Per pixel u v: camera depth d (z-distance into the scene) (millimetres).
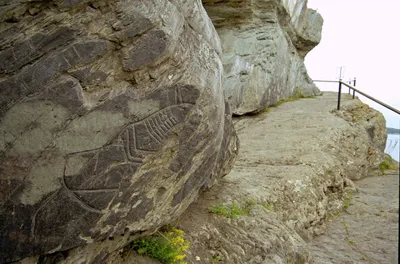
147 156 2428
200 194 4113
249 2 8547
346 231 4875
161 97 2434
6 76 2031
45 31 2066
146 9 2248
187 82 2531
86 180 2205
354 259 4090
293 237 3787
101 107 2217
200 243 3207
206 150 3051
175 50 2447
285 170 5352
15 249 2084
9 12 1982
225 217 3684
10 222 2053
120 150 2307
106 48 2188
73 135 2146
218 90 2980
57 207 2139
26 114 2047
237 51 9047
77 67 2125
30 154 2061
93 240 2312
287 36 10719
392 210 5375
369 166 7559
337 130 7465
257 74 9234
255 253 3291
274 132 7668
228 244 3305
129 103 2309
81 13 2115
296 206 4695
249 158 6074
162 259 2867
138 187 2467
